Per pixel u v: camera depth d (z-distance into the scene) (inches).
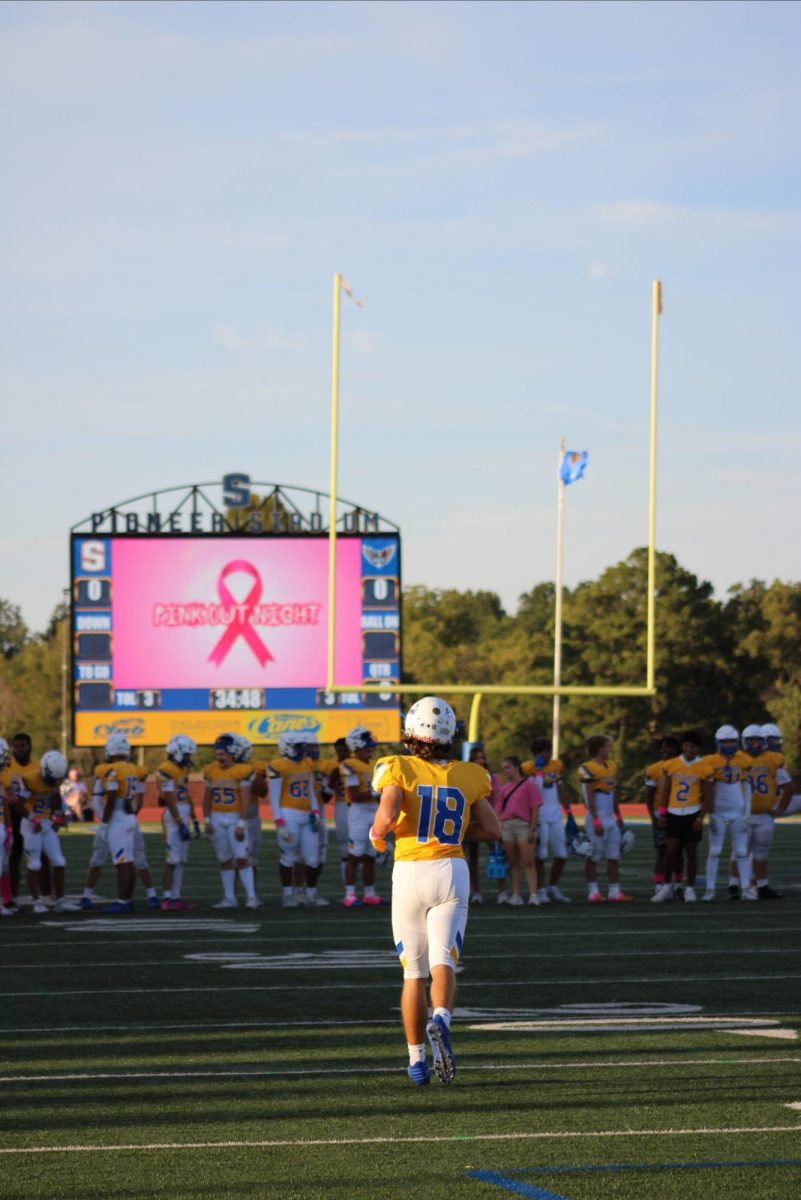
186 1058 501.4
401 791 443.8
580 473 2664.9
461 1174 359.9
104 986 676.1
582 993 643.5
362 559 2122.3
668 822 1077.1
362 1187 348.8
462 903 443.2
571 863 1582.2
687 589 3897.6
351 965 744.3
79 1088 455.5
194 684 2127.2
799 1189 346.3
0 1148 385.7
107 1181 354.3
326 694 2133.4
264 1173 361.1
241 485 2206.0
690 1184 350.9
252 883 1074.7
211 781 1068.5
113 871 1489.9
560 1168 365.1
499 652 4532.5
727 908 1023.0
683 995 636.7
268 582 2137.1
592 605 3934.5
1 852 1031.0
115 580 2124.8
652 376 1871.3
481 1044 521.7
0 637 6840.6
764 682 4333.2
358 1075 472.4
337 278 1973.4
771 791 1089.4
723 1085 454.6
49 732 5147.6
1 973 722.8
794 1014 586.2
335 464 1958.7
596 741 1080.2
